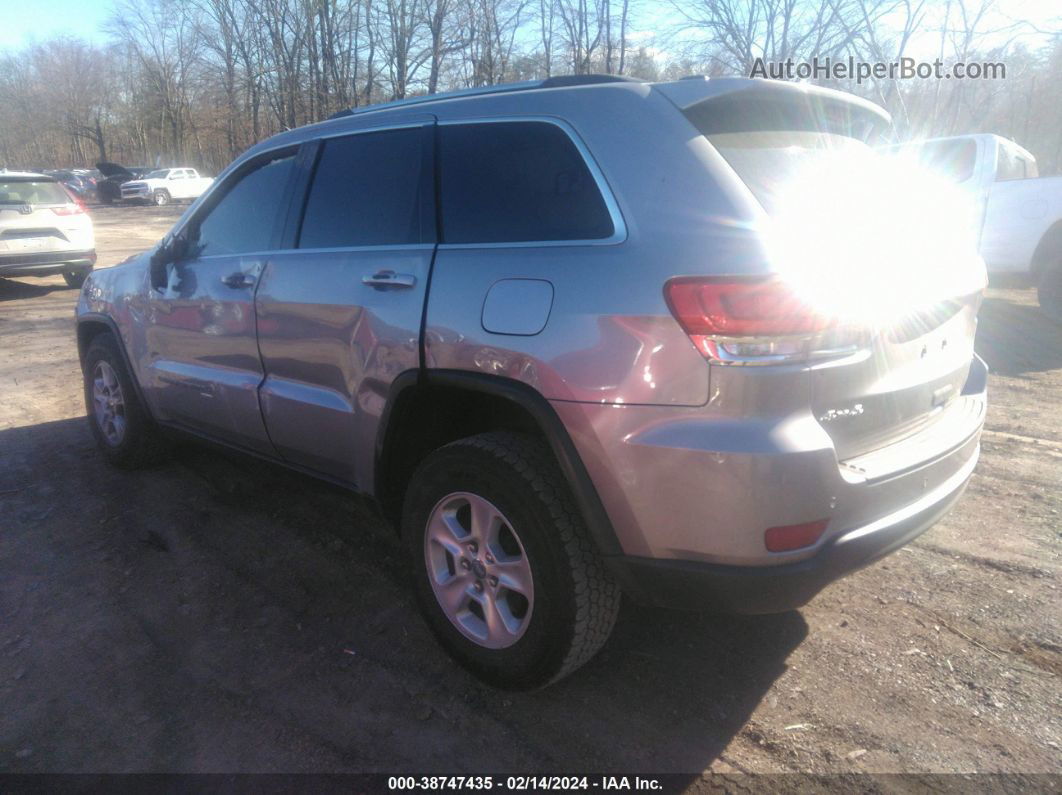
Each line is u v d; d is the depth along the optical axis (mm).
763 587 2156
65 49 64375
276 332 3250
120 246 18547
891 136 3285
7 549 3680
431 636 2973
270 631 3020
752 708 2545
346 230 3084
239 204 3637
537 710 2562
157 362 4039
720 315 2092
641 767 2314
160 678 2756
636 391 2180
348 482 3166
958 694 2582
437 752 2391
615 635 2941
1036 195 8086
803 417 2139
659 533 2209
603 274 2283
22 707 2621
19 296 11609
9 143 69438
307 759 2371
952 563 3396
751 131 2529
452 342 2553
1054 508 3893
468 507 2693
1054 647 2807
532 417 2604
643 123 2426
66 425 5488
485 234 2631
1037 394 5898
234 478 4480
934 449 2500
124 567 3508
